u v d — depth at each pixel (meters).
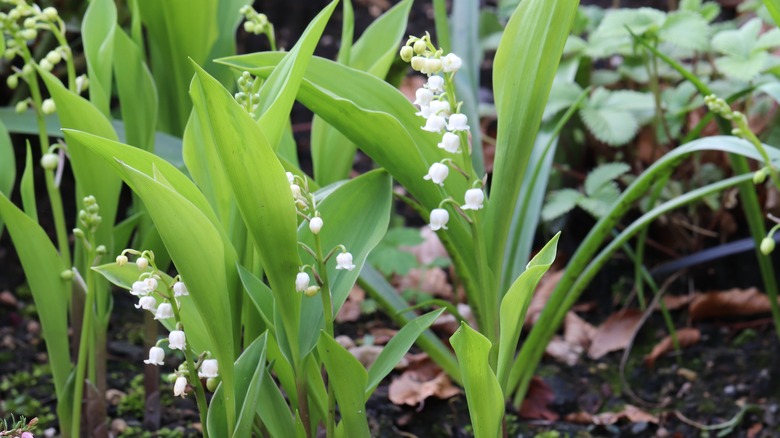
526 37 0.83
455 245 0.87
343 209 0.85
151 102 0.98
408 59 0.80
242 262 0.85
